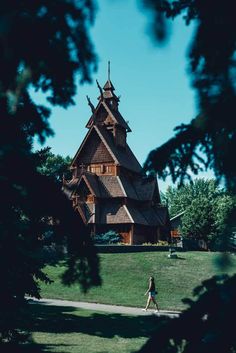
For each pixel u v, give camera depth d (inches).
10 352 346.9
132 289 1078.4
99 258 191.8
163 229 2012.8
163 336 141.9
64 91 141.3
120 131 2071.9
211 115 143.7
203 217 1947.6
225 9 130.2
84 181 1808.6
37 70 105.7
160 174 199.3
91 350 531.2
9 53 95.3
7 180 175.8
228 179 162.6
